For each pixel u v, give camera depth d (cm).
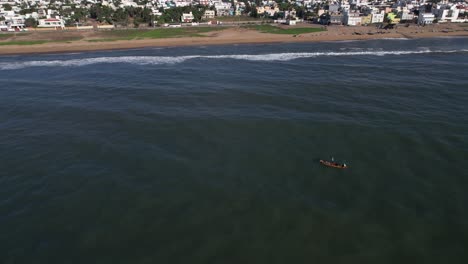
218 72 6875
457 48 9638
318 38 12156
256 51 9625
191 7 19875
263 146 3512
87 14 18525
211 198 2678
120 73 6925
